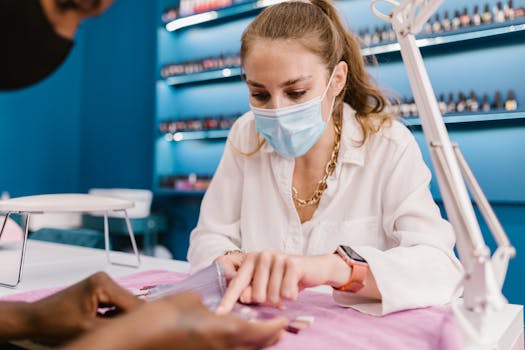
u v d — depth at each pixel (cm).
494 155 241
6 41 35
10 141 359
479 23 229
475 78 245
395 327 58
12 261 113
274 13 85
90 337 33
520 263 233
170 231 357
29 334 48
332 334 53
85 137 411
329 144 98
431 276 70
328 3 98
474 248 46
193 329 35
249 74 82
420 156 94
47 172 388
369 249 69
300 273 60
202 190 318
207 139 354
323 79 87
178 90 369
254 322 39
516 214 236
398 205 89
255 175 104
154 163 348
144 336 33
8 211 90
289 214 99
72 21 38
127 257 121
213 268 65
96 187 402
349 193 97
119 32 389
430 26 239
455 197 49
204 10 325
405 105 247
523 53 232
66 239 183
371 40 259
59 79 396
